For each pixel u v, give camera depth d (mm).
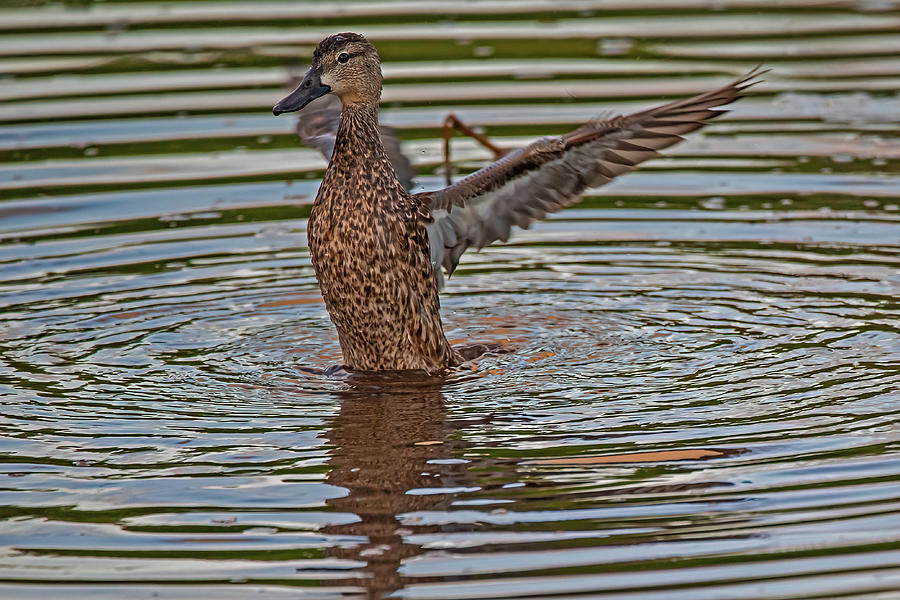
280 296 13008
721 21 20953
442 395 10508
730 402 10117
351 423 9875
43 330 11984
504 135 16188
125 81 18516
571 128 16312
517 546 7895
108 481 8914
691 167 16094
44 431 9773
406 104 17484
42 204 14953
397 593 7402
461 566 7680
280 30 20203
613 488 8617
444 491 8633
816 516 8195
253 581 7594
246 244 14172
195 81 18500
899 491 8484
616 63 18750
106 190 15383
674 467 8914
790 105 17641
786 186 15336
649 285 13125
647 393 10391
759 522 8117
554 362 11219
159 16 21344
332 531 8148
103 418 10039
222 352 11633
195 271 13492
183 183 15656
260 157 16406
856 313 12078
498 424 9789
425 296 11445
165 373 11062
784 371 10773
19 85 18250
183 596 7449
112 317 12352
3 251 13758
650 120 10547
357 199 11195
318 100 13992
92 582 7617
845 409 9898
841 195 15008
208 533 8156
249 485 8805
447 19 20922
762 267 13367
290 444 9477
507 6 21781
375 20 20797
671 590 7402
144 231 14414
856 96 17828
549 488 8641
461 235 11766
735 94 10469
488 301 12906
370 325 11359
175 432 9750
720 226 14484
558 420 9844
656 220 14766
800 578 7496
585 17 21109
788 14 21328
